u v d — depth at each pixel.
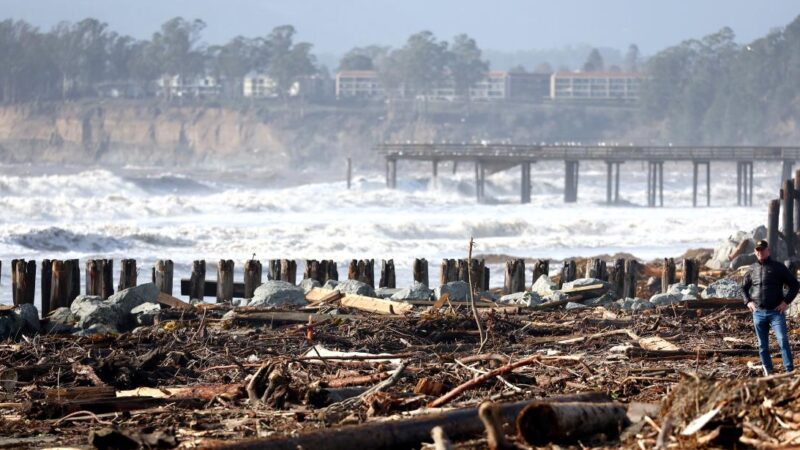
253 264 73.62
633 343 48.75
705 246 158.12
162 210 199.12
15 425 32.44
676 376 38.12
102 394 36.00
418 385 34.59
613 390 34.84
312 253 138.62
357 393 34.12
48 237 139.38
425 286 69.50
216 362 43.62
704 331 55.47
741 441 23.64
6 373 39.28
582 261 121.06
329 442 25.17
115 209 193.12
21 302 68.06
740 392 24.61
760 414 24.12
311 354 44.50
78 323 60.47
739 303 63.97
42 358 44.47
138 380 39.47
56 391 36.59
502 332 54.03
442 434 23.80
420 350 48.50
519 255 140.75
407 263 125.69
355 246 143.50
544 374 37.94
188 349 45.88
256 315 56.59
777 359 43.84
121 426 31.52
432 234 171.88
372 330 52.91
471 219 182.12
